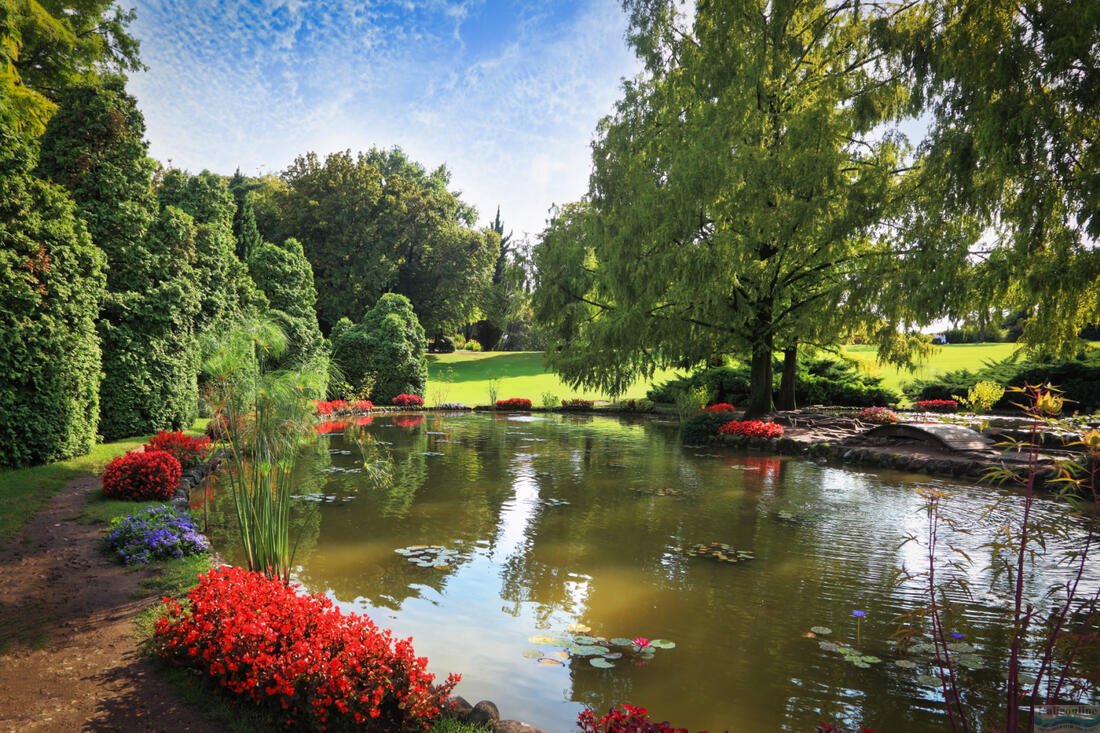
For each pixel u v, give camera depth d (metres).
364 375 24.33
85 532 5.76
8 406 8.17
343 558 5.62
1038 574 5.27
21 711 2.74
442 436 15.51
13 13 7.12
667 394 24.91
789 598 4.76
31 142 9.50
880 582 5.12
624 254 15.03
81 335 9.46
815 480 9.73
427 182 51.53
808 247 14.48
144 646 3.47
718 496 8.52
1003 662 3.69
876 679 3.48
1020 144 9.17
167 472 7.31
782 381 17.52
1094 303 9.88
